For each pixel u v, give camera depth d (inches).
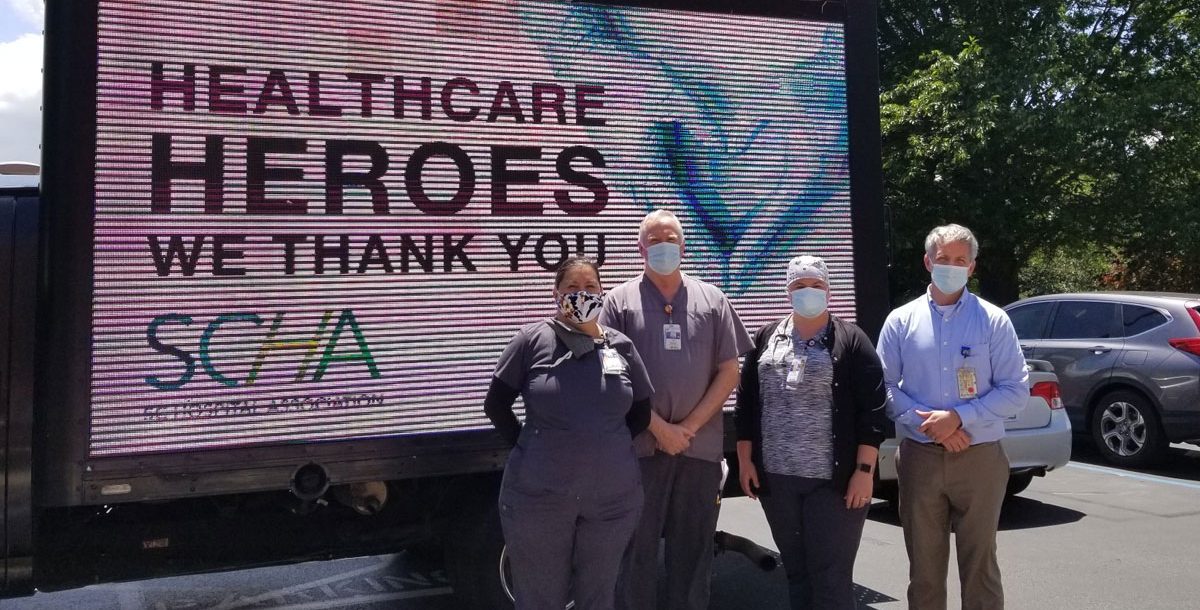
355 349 155.9
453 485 179.3
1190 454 395.9
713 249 181.9
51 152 142.3
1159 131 663.1
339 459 154.4
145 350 144.6
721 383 161.5
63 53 142.6
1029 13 698.8
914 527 161.2
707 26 182.9
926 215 682.2
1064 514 293.1
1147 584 220.8
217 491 147.6
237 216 150.3
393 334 158.2
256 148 151.9
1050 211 664.4
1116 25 738.2
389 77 160.2
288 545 172.1
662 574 219.3
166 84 147.6
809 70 190.4
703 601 164.9
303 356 153.0
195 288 147.6
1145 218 673.0
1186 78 701.9
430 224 161.5
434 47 163.3
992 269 724.7
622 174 175.5
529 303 167.5
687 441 157.8
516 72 168.7
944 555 161.8
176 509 164.4
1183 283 737.0
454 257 163.0
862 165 193.5
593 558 141.7
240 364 149.6
